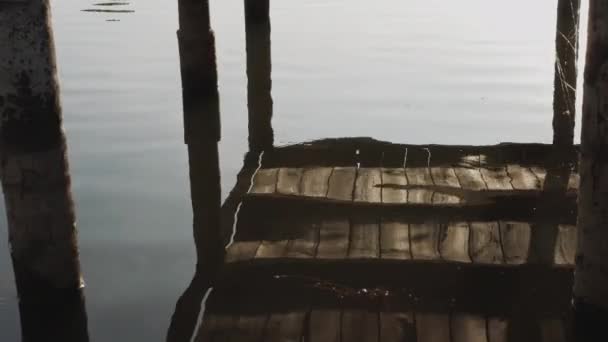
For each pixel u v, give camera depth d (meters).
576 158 6.51
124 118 8.06
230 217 5.53
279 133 7.57
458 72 9.79
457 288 4.57
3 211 5.66
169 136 7.50
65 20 14.13
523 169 6.23
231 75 9.80
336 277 4.69
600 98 3.84
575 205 5.54
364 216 5.38
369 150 6.66
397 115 8.12
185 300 4.57
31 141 4.31
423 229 5.19
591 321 4.08
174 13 14.65
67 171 4.48
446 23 13.36
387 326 4.27
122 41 11.98
